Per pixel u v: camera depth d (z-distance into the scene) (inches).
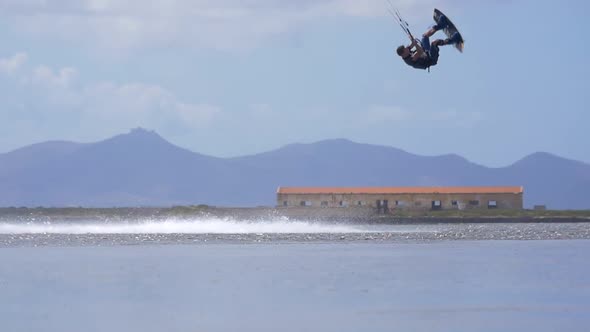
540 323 4426.7
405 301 5088.6
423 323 4446.4
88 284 5949.8
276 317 4623.5
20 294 5482.3
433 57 3801.7
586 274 6373.0
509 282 5920.3
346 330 4313.5
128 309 4886.8
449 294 5344.5
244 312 4773.6
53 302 5142.7
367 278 6166.3
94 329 4357.8
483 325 4392.2
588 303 5000.0
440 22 3804.1
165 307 4938.5
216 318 4613.7
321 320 4537.4
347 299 5172.2
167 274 6515.8
